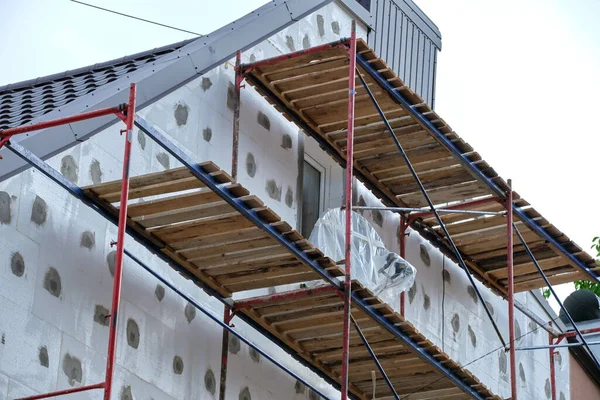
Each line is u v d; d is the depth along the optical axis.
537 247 23.88
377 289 20.56
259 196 20.00
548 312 26.97
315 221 21.64
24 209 15.98
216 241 17.56
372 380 20.95
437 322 23.28
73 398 16.03
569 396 27.23
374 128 21.25
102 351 16.58
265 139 20.38
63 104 18.23
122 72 20.09
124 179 14.89
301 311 18.92
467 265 24.33
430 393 21.53
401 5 25.44
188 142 18.78
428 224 23.39
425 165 21.95
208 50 19.11
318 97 20.47
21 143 16.16
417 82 25.75
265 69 19.91
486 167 21.69
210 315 17.52
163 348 17.52
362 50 19.62
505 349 21.64
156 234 17.55
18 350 15.48
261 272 18.27
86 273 16.62
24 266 15.82
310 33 22.16
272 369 19.50
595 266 23.94
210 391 18.19
